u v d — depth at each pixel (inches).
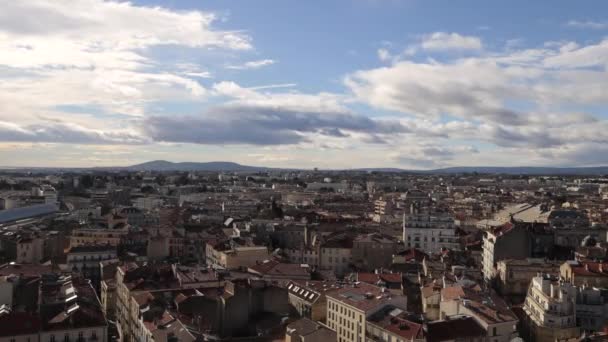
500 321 7765.8
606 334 7514.8
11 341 6865.2
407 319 7795.3
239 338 7815.0
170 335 7185.0
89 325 7298.2
